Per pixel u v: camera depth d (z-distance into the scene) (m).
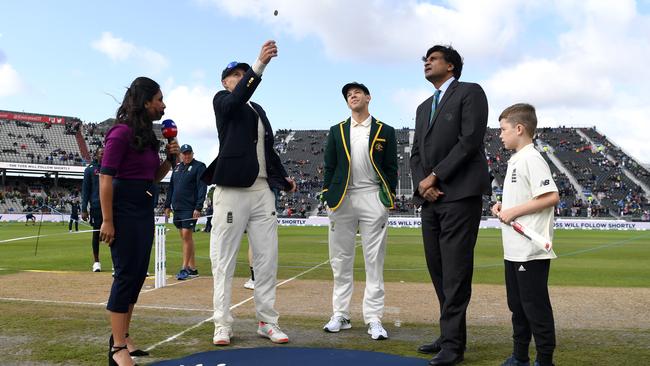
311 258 12.66
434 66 4.21
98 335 4.44
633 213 41.84
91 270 9.83
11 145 51.28
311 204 48.16
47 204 47.00
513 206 3.61
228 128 4.49
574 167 54.56
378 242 4.84
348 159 4.93
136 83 3.63
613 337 4.52
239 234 4.48
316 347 4.17
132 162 3.54
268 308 4.50
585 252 15.53
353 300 6.66
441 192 3.97
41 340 4.27
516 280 3.61
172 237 22.33
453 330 3.79
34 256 12.95
